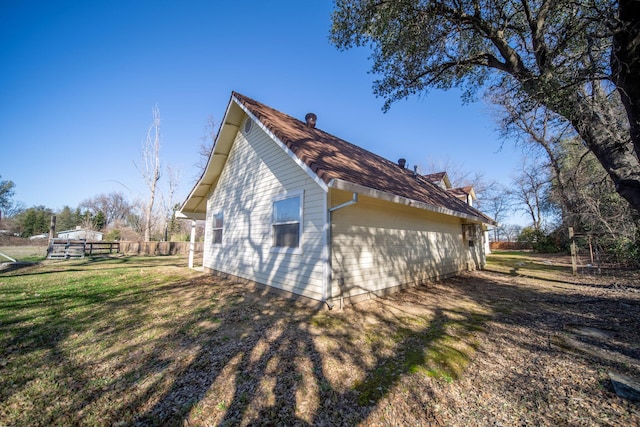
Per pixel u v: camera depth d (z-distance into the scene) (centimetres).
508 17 552
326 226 522
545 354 331
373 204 636
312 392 252
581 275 911
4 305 538
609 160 478
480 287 754
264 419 216
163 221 3003
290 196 621
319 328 416
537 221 2631
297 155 522
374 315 485
